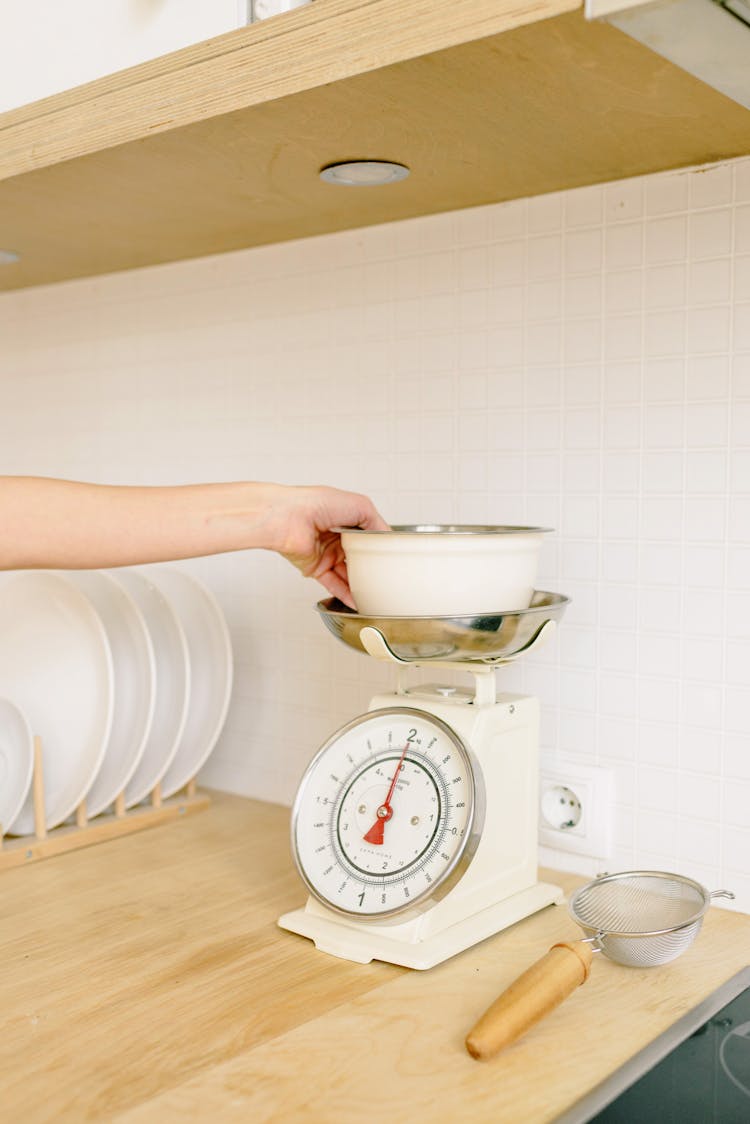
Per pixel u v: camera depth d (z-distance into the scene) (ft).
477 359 3.77
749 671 3.21
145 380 4.94
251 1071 2.34
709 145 3.04
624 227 3.39
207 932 3.13
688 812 3.35
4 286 5.43
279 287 4.37
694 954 2.93
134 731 4.12
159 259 4.70
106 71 3.36
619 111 2.73
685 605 3.33
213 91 2.74
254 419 4.50
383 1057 2.40
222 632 4.36
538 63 2.39
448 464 3.88
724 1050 2.44
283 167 3.25
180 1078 2.33
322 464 4.27
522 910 3.13
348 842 3.05
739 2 1.97
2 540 2.78
